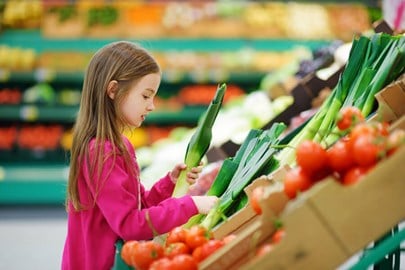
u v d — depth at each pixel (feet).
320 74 18.43
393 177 6.84
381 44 10.24
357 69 10.27
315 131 10.25
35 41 30.63
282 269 6.84
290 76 20.84
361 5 31.35
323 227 6.82
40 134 31.99
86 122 9.84
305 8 31.32
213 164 16.90
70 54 30.63
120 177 9.36
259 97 20.95
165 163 20.13
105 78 9.87
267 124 16.72
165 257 7.91
